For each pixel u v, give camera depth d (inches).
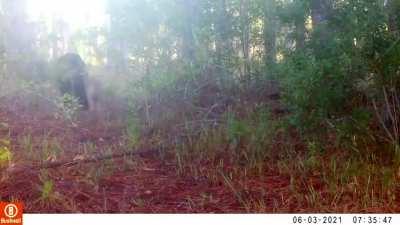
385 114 134.1
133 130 164.9
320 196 109.0
